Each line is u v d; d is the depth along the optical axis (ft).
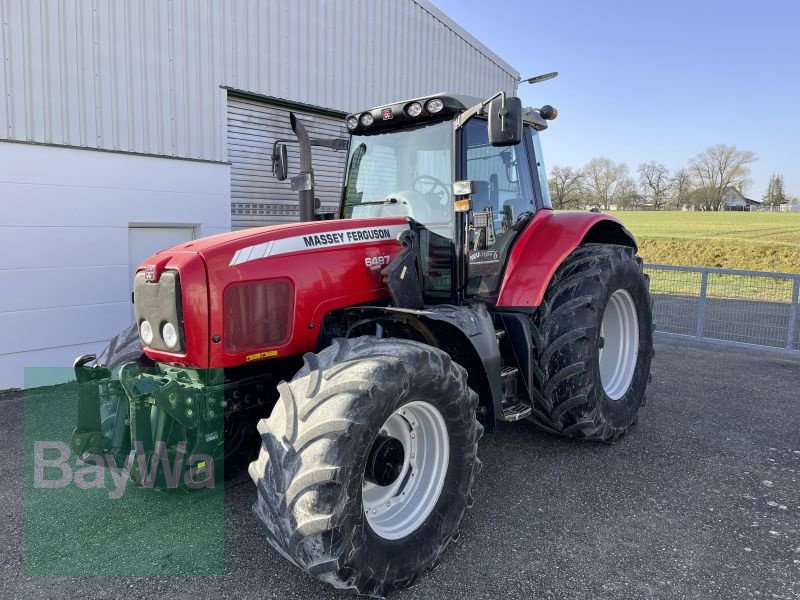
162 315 8.13
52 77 16.17
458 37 30.35
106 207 17.56
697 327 23.36
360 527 6.86
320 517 6.48
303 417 6.95
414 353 7.58
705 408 14.87
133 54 17.84
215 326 7.96
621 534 8.76
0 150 15.38
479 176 11.11
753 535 8.74
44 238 16.35
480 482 10.54
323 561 6.59
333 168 25.23
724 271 22.36
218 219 20.56
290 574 7.79
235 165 21.48
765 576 7.72
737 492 10.16
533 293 11.11
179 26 18.89
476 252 10.85
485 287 11.19
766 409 14.78
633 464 11.35
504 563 8.02
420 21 28.02
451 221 10.51
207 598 7.26
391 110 10.99
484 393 9.88
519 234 12.25
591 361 11.20
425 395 7.76
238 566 7.96
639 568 7.89
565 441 12.57
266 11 21.42
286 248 8.72
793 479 10.69
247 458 9.79
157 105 18.54
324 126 24.45
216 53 20.02
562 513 9.41
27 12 15.60
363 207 11.66
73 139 16.71
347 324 9.55
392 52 26.68
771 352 21.44
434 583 7.61
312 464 6.60
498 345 10.39
